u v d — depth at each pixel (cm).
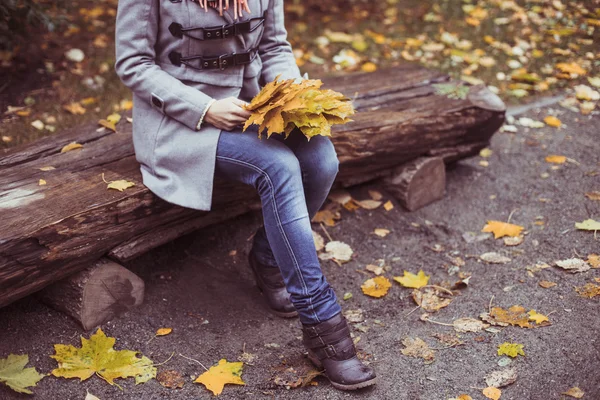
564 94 416
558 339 225
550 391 205
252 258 251
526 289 255
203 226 261
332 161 224
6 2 334
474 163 353
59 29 415
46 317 233
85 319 229
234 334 239
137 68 216
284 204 206
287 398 209
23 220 207
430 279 270
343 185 307
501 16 505
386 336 237
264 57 242
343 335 207
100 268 229
